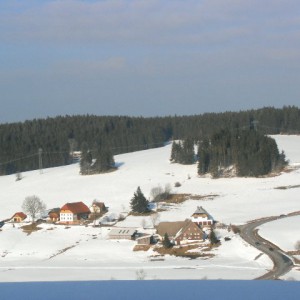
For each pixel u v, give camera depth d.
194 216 112.25
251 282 12.26
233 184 164.62
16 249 102.62
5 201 160.62
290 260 78.69
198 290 11.54
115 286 12.14
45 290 11.81
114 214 132.38
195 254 89.25
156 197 144.50
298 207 130.62
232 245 92.69
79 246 101.81
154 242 100.06
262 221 114.31
